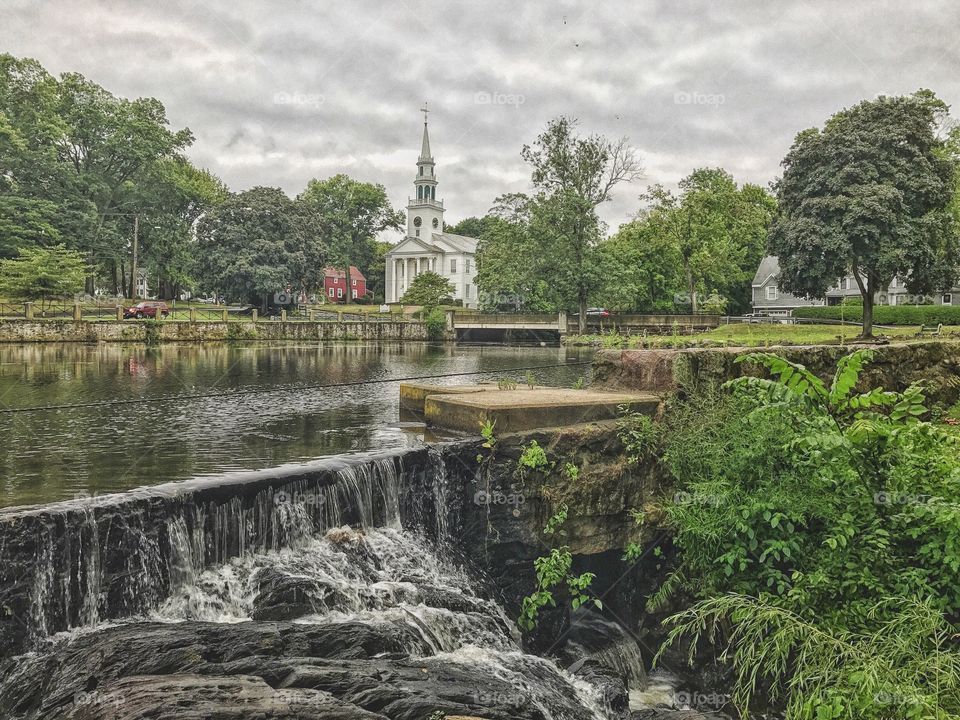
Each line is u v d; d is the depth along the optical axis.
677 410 11.92
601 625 10.73
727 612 9.42
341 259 93.69
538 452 10.59
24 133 54.84
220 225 64.50
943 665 6.30
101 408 18.31
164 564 8.30
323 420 16.33
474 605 9.69
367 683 6.75
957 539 7.99
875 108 35.66
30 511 7.54
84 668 6.55
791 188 37.94
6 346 40.81
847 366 8.83
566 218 53.34
